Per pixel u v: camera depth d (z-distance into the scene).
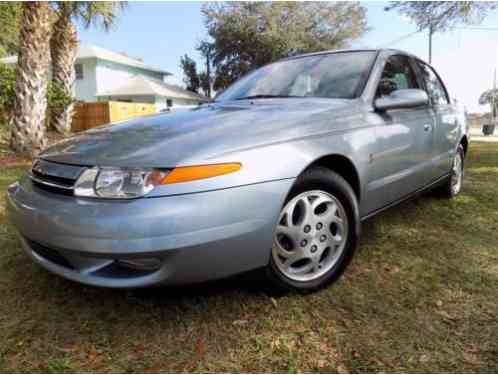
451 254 2.42
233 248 1.62
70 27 10.63
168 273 1.54
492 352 1.50
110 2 8.80
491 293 1.93
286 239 1.89
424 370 1.41
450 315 1.75
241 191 1.62
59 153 1.88
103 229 1.50
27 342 1.61
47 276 2.18
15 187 2.01
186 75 32.56
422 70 3.23
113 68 24.55
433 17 9.86
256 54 26.50
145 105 15.80
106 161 1.64
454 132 3.48
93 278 1.63
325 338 1.60
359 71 2.56
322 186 1.95
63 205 1.62
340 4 25.88
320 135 1.96
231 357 1.51
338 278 2.06
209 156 1.61
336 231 2.06
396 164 2.49
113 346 1.59
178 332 1.67
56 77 10.79
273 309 1.82
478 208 3.43
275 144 1.77
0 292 2.01
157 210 1.50
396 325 1.68
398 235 2.77
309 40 25.30
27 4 6.79
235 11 26.22
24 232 1.78
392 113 2.51
